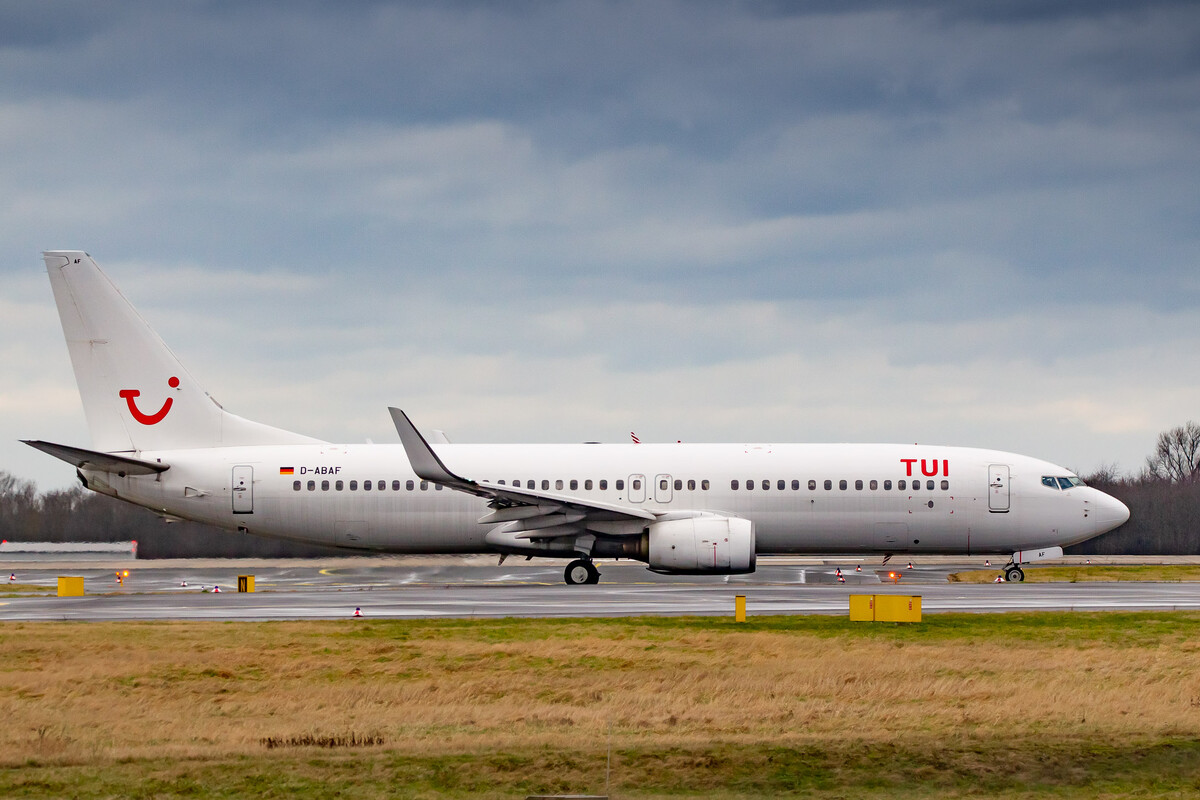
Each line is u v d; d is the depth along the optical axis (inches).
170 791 1755.7
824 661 2901.1
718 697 2516.0
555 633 3361.2
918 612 3595.0
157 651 3063.5
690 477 5565.9
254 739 2119.8
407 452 5142.7
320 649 3093.0
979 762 1913.1
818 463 5600.4
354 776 1835.6
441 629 3444.9
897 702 2459.4
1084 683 2642.7
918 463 5600.4
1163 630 3437.5
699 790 1776.6
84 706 2466.8
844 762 1911.9
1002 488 5570.9
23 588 5541.3
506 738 2111.2
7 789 1759.4
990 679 2691.9
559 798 1724.9
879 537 5585.6
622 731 2183.8
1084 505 5585.6
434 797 1737.2
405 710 2397.9
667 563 5265.8
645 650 3070.9
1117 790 1782.7
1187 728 2153.1
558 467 5600.4
